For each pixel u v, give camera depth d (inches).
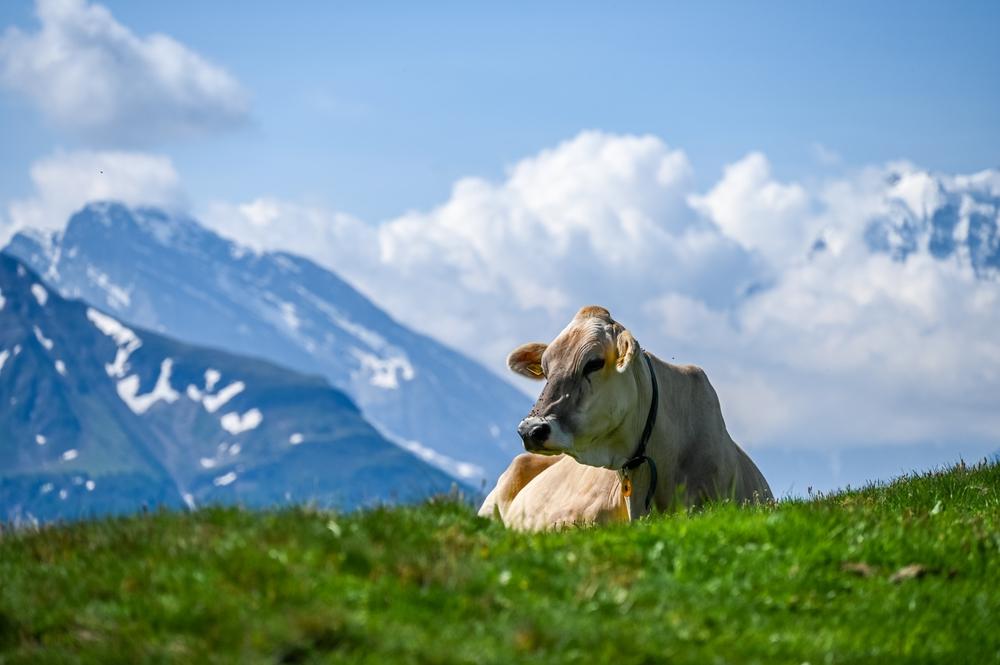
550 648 372.5
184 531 449.7
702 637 397.1
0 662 373.1
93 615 391.2
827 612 439.5
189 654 359.6
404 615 384.2
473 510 512.1
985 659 418.6
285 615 370.9
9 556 456.1
